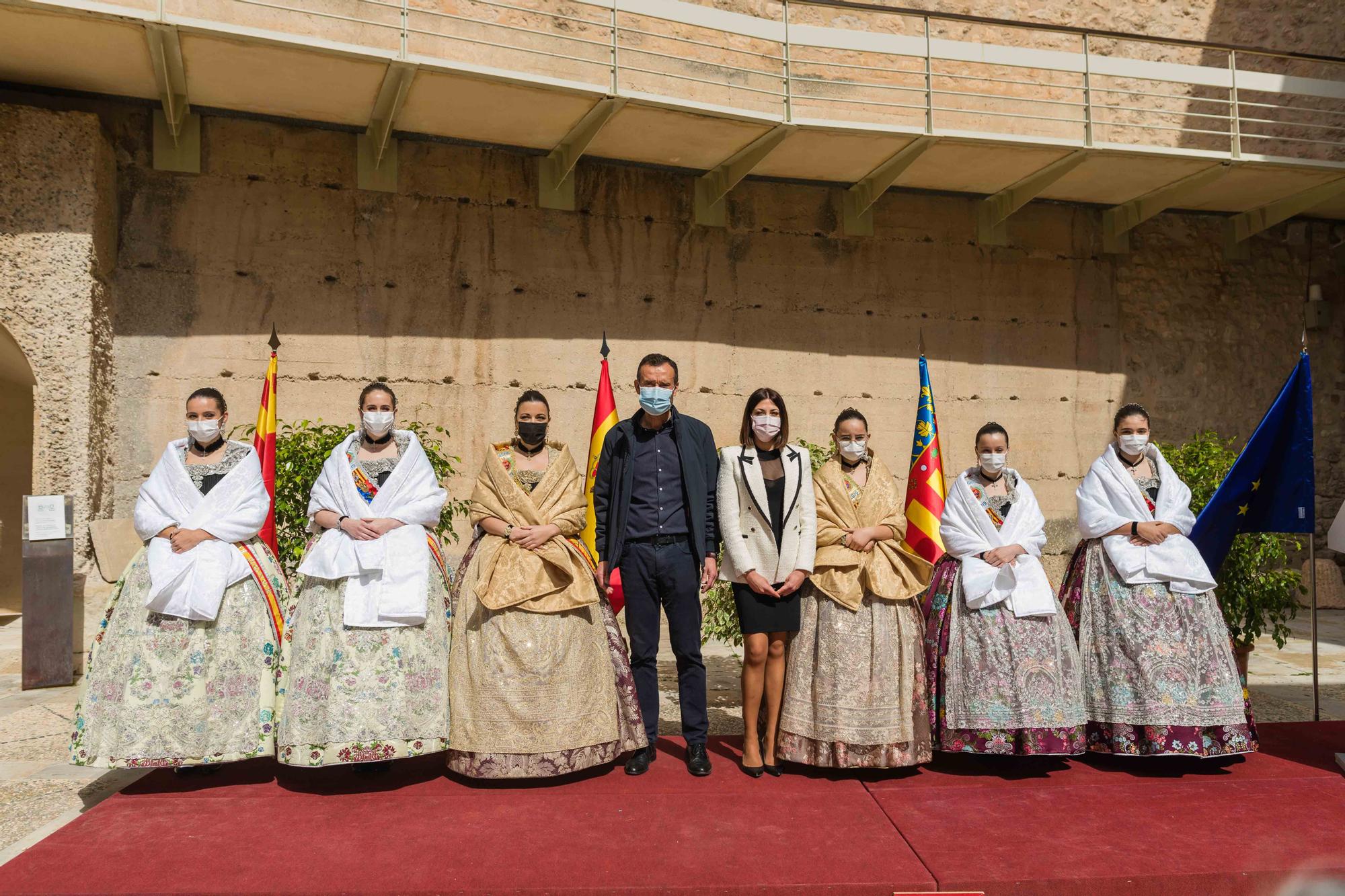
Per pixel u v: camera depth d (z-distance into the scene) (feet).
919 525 17.46
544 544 12.21
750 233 28.43
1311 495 15.34
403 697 11.66
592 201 26.94
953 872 9.43
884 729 12.23
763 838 10.32
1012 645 12.67
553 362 26.32
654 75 23.50
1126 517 13.62
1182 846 10.16
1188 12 33.71
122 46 20.15
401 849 9.93
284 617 12.59
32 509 19.85
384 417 12.53
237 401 23.70
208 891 8.93
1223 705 12.84
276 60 20.74
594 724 12.05
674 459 12.91
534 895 8.97
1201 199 30.94
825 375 28.86
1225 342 32.89
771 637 12.87
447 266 25.57
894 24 30.99
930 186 29.25
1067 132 31.99
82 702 11.62
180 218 23.53
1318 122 33.78
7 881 9.12
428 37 24.59
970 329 30.30
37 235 21.20
